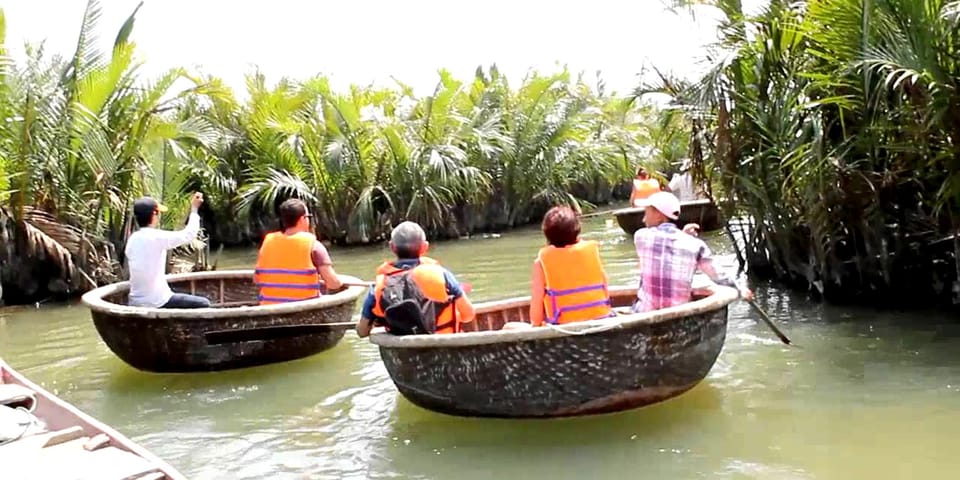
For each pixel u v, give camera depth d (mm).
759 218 9180
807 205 8086
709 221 14945
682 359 5102
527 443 4812
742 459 4469
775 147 8297
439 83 18016
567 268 5098
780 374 5926
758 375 5926
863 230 7930
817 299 8398
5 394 4746
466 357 4910
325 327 6301
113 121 12062
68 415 4426
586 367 4863
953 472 4191
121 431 5371
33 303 11055
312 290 6812
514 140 19875
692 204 14781
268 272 6805
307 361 6871
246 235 19719
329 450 4895
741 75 8531
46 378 6777
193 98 18562
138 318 6297
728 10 8547
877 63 6434
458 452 4750
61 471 3719
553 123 20125
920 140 6961
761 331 7160
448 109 18281
